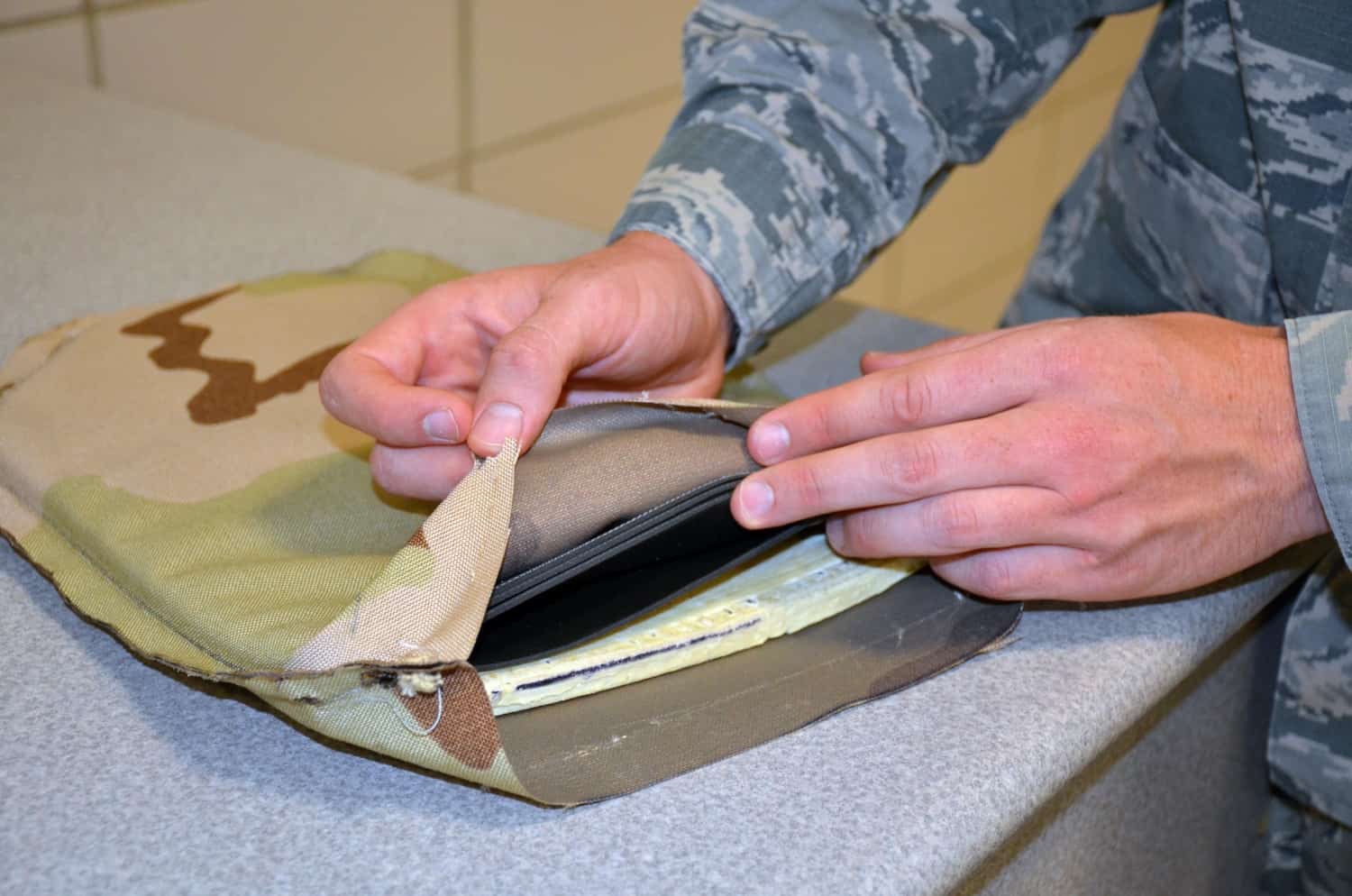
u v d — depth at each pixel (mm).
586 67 1586
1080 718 395
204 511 433
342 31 1252
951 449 399
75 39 1032
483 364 478
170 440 479
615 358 474
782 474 404
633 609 387
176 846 317
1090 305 750
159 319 588
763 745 368
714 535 422
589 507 380
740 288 535
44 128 875
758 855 324
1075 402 412
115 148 857
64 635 401
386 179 863
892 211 593
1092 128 2691
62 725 358
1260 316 635
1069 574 426
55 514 433
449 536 348
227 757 350
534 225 807
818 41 581
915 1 594
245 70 1177
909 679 402
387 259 686
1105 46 2600
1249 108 566
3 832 316
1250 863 739
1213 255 631
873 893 315
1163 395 418
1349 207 543
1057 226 773
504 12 1431
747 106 568
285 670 334
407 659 313
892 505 418
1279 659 682
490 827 330
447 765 327
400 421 407
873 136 582
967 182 2340
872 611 446
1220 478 428
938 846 334
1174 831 619
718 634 405
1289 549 527
